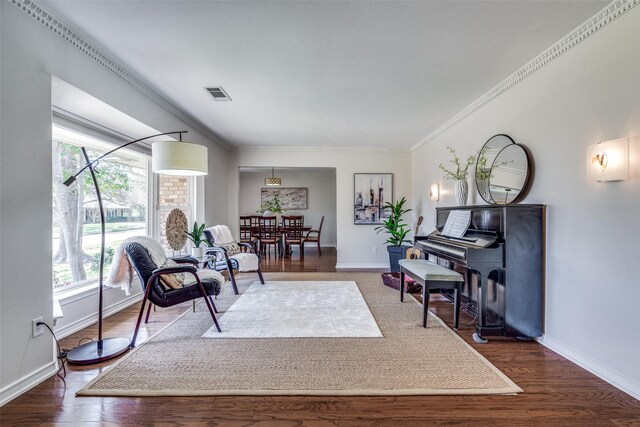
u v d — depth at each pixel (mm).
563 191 2098
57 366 1890
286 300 3373
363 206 5613
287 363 1981
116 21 1868
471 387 1715
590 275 1887
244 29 1948
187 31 1972
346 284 4137
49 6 1732
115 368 1916
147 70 2510
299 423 1444
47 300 1828
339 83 2768
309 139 4938
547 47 2154
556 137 2158
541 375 1848
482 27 1922
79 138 2789
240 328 2572
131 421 1453
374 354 2105
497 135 2822
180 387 1714
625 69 1675
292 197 8844
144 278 2354
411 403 1588
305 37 2037
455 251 2541
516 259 2281
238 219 5547
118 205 3295
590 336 1888
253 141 5074
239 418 1477
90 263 2922
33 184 1747
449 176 3930
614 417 1476
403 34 2000
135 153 3461
